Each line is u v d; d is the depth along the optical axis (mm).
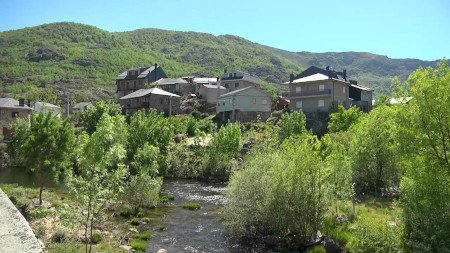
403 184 18109
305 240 20141
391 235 15672
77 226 20656
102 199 14648
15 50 154125
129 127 44438
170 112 75812
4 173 42844
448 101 16578
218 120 72938
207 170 45125
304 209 20141
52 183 35375
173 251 19375
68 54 155500
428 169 16906
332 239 19375
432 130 17000
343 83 71688
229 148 46125
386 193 30391
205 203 30906
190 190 37031
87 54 157250
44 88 119750
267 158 23484
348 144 38688
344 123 53781
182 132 62469
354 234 18594
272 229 21188
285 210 20391
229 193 22969
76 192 14352
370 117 33000
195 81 96812
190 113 79438
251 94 72688
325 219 20625
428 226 15047
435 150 17062
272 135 53375
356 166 31031
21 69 135875
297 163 20688
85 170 14766
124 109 82000
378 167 31031
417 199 16516
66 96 117125
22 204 23109
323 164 21203
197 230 23156
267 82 156500
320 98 69938
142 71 106938
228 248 20031
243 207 21719
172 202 31062
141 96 78438
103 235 20688
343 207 24719
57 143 27016
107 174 14961
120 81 106875
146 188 27484
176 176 45812
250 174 22141
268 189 21359
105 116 15984
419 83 17438
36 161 26281
